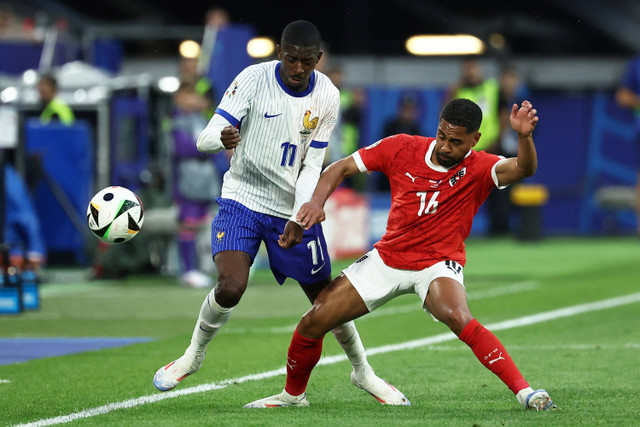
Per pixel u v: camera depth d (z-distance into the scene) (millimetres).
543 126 73750
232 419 18094
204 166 44000
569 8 90500
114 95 50375
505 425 17078
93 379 23266
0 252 36000
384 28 92125
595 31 90000
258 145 19969
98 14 88500
